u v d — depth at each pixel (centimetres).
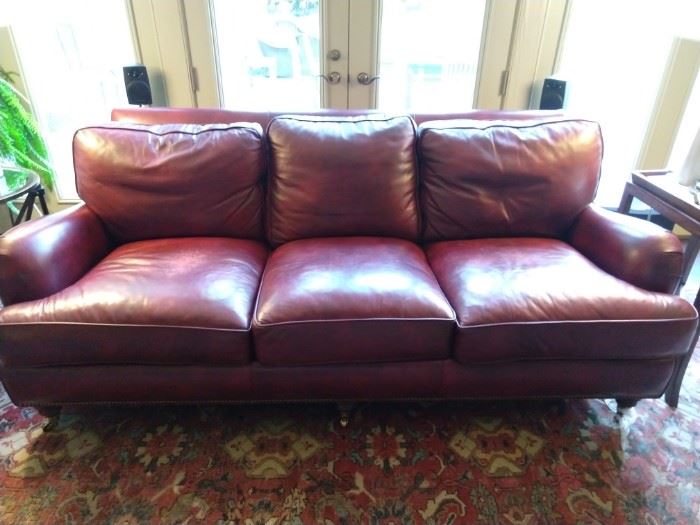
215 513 117
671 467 131
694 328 128
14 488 122
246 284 136
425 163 167
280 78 229
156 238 162
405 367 131
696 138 157
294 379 131
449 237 169
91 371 128
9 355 122
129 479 125
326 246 153
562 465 131
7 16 208
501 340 124
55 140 239
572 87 219
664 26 213
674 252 131
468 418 147
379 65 223
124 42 219
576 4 210
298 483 125
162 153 156
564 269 140
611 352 129
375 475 128
